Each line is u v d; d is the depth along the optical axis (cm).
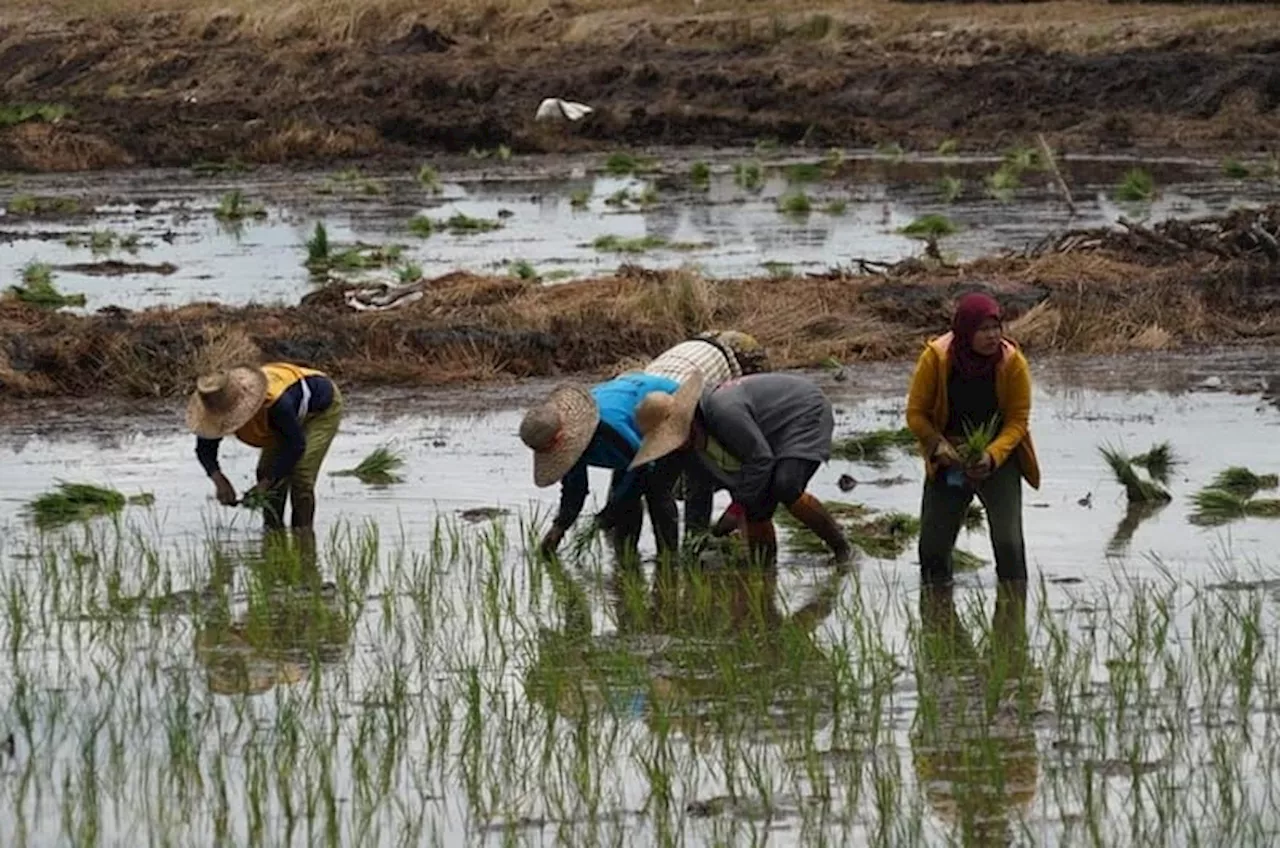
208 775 1488
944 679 1681
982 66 7850
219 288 4094
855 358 3234
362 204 5866
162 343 3103
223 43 9619
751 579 2028
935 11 8925
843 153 7188
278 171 7038
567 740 1549
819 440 2012
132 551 2177
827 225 5000
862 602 1903
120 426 2830
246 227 5278
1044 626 1823
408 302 3528
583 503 2116
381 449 2538
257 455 2641
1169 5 8725
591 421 1989
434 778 1479
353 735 1571
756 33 8838
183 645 1831
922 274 3691
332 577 2050
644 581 2039
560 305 3372
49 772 1501
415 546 2180
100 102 8644
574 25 9300
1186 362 3166
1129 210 5144
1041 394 2939
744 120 7694
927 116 7662
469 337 3197
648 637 1839
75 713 1636
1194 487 2367
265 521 2266
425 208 5716
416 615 1917
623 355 3209
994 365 1919
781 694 1658
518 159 7306
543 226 5172
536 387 3069
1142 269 3684
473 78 8281
